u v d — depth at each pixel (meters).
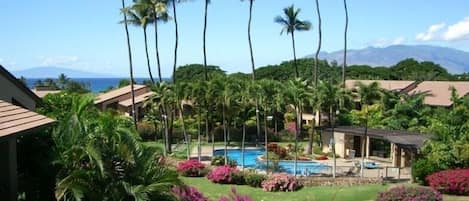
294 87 38.12
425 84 63.72
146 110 65.38
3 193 12.68
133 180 13.97
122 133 14.40
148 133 56.81
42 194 14.62
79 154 13.76
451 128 32.44
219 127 57.97
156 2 53.12
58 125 15.25
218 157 40.94
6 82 19.61
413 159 36.16
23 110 14.84
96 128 14.88
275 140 57.03
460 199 24.86
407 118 50.88
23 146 14.84
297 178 32.81
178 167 36.53
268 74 95.81
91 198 13.17
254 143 55.41
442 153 30.16
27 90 20.91
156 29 54.16
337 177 34.25
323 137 47.62
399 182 32.25
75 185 12.80
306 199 27.33
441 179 26.77
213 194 28.70
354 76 94.69
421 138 38.81
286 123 61.38
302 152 46.56
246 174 32.84
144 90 73.50
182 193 15.17
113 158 13.90
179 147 52.22
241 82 43.16
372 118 52.06
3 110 13.62
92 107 20.19
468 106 42.31
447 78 93.06
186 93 45.19
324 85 39.12
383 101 52.16
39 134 15.02
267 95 39.91
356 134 42.88
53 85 110.00
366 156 45.00
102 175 13.16
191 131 57.75
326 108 40.22
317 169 38.12
